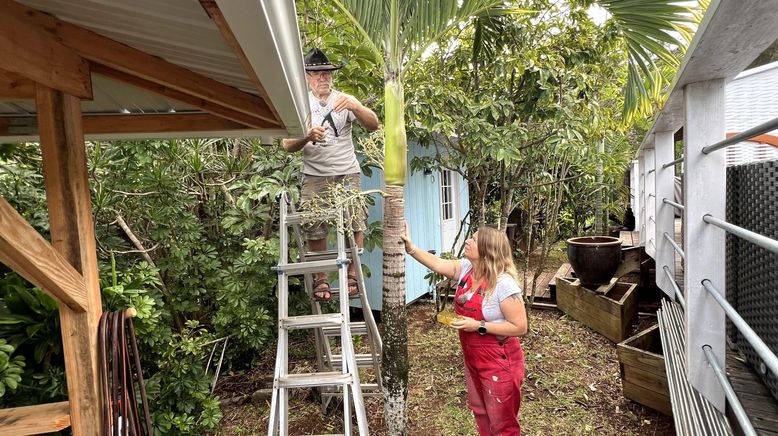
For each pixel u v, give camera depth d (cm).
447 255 511
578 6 397
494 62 405
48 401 239
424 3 244
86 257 141
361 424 247
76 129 141
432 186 654
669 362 225
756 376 162
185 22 103
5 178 316
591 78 460
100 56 135
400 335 268
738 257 179
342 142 321
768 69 303
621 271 550
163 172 367
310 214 290
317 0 387
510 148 364
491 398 255
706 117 145
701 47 108
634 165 809
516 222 904
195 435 327
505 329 246
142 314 265
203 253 409
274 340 457
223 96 171
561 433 312
